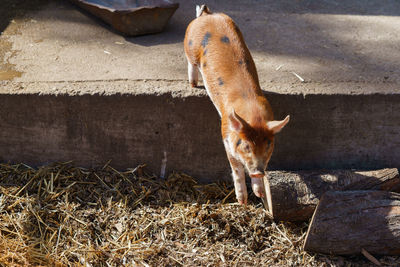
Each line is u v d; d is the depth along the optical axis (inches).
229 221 170.7
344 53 204.7
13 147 186.5
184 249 161.2
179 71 188.5
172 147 185.6
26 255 152.9
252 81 152.4
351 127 182.2
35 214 167.5
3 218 165.6
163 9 210.2
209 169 190.7
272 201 165.5
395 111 179.0
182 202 179.5
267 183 169.5
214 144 184.5
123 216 171.8
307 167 191.2
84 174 187.2
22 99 174.4
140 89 175.8
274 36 217.8
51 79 181.0
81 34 216.4
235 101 147.8
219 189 187.8
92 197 178.4
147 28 214.5
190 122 179.5
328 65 194.9
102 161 189.3
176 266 155.3
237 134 139.7
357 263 159.9
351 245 157.6
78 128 181.6
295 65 194.2
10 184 179.9
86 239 161.8
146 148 186.2
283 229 169.6
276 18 235.8
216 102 155.9
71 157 188.9
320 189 168.4
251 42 211.6
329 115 179.0
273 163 189.8
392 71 191.0
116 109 176.7
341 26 228.8
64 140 184.7
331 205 158.7
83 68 188.9
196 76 175.6
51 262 152.6
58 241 160.4
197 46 164.1
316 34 220.8
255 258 160.1
